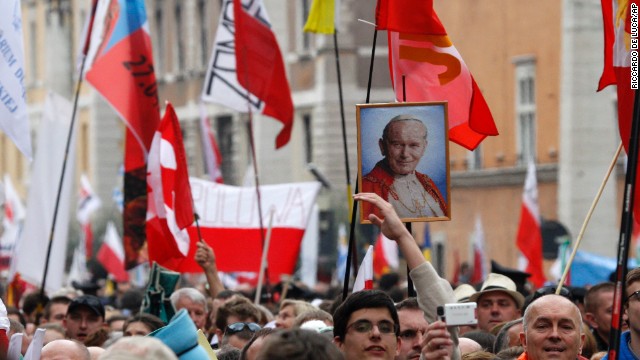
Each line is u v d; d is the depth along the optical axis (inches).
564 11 3083.2
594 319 885.8
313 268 1875.0
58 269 1253.1
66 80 5049.2
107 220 4709.6
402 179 711.1
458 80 824.9
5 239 2244.1
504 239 3287.4
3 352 726.5
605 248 3041.3
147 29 1163.3
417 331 665.0
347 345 579.5
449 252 3459.6
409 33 807.7
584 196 3056.1
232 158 4111.7
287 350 462.0
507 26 3257.9
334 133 3730.3
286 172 3924.7
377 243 1806.1
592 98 3061.0
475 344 737.6
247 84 1166.3
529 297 930.7
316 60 3764.8
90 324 940.0
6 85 925.8
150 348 446.3
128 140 1163.3
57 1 5029.5
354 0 3705.7
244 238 1214.9
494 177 3309.5
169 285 987.9
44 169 1270.9
